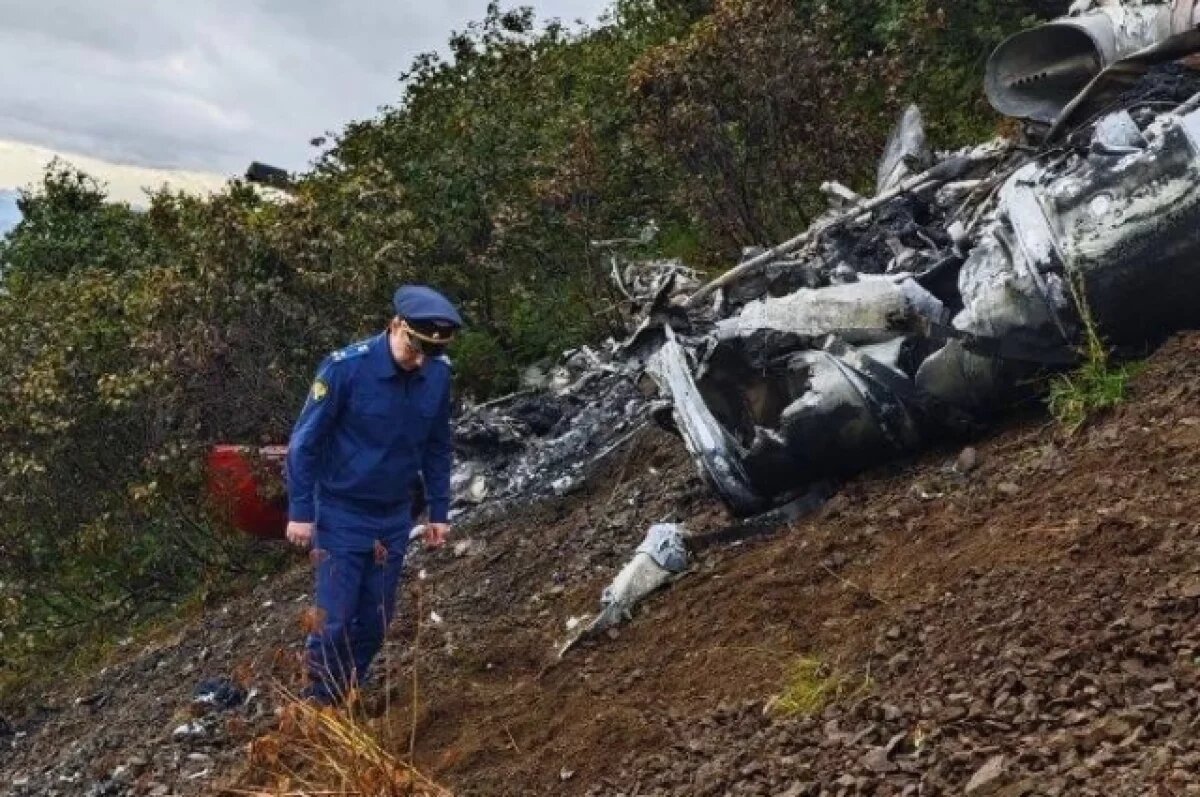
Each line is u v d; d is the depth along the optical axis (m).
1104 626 3.20
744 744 3.49
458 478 7.89
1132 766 2.59
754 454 4.91
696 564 4.98
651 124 8.50
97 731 7.08
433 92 12.59
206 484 9.45
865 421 4.75
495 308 11.06
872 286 4.89
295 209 9.67
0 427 9.95
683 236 9.98
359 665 4.97
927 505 4.47
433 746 4.48
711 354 5.11
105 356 10.06
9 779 6.96
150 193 10.95
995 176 5.49
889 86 8.67
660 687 4.18
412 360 4.73
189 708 6.25
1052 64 5.73
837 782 3.02
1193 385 4.15
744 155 8.41
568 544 6.41
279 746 3.87
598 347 9.39
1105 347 4.54
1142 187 4.33
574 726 4.16
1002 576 3.67
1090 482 3.96
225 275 9.33
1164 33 5.41
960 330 4.55
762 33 8.20
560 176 9.66
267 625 7.57
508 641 5.35
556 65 12.98
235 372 9.38
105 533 9.90
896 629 3.68
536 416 8.12
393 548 4.90
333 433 4.80
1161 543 3.45
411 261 10.19
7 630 10.51
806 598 4.25
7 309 11.77
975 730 3.03
